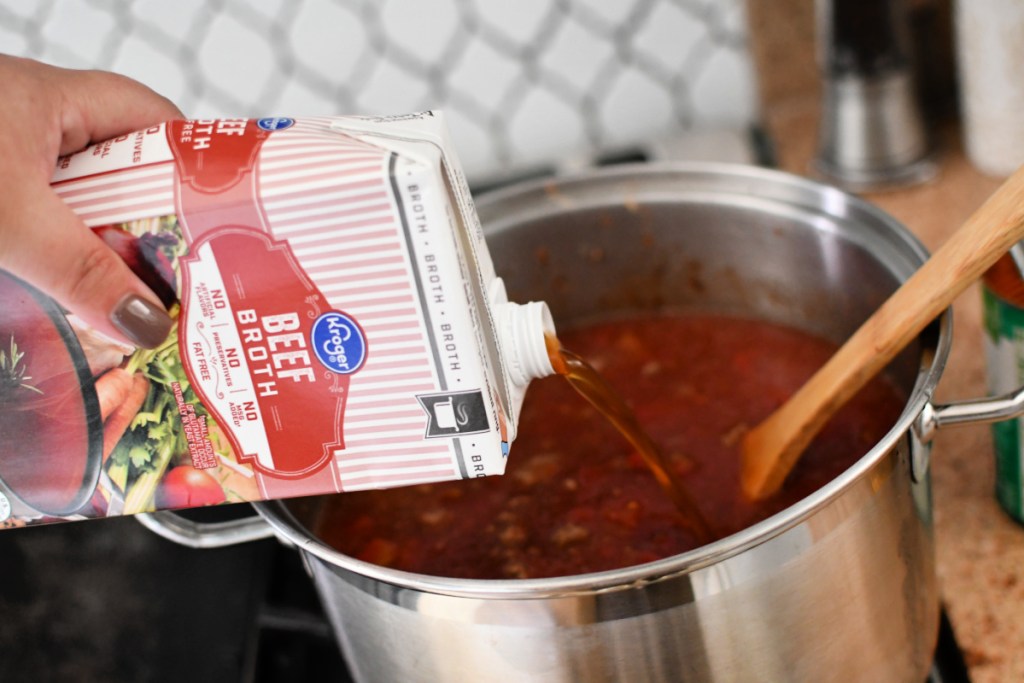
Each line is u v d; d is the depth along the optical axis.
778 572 0.59
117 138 0.60
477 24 1.31
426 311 0.56
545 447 1.01
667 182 1.00
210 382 0.60
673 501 0.87
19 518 0.68
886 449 0.59
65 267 0.56
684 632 0.59
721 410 1.02
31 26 1.28
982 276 0.74
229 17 1.29
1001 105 1.13
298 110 1.36
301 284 0.57
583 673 0.60
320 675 0.88
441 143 0.58
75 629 0.82
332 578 0.66
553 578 0.56
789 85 1.36
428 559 0.90
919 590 0.68
